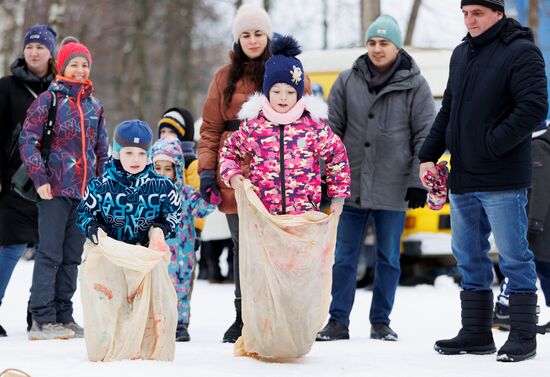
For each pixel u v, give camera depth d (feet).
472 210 47.52
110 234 44.37
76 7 251.80
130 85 261.24
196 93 295.28
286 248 42.37
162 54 277.23
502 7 45.73
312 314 42.75
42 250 54.90
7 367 40.96
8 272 57.41
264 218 42.63
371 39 56.08
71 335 54.65
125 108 253.85
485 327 47.80
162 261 43.19
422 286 91.04
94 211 43.91
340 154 44.88
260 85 51.80
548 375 40.70
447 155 83.76
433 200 49.26
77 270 57.16
